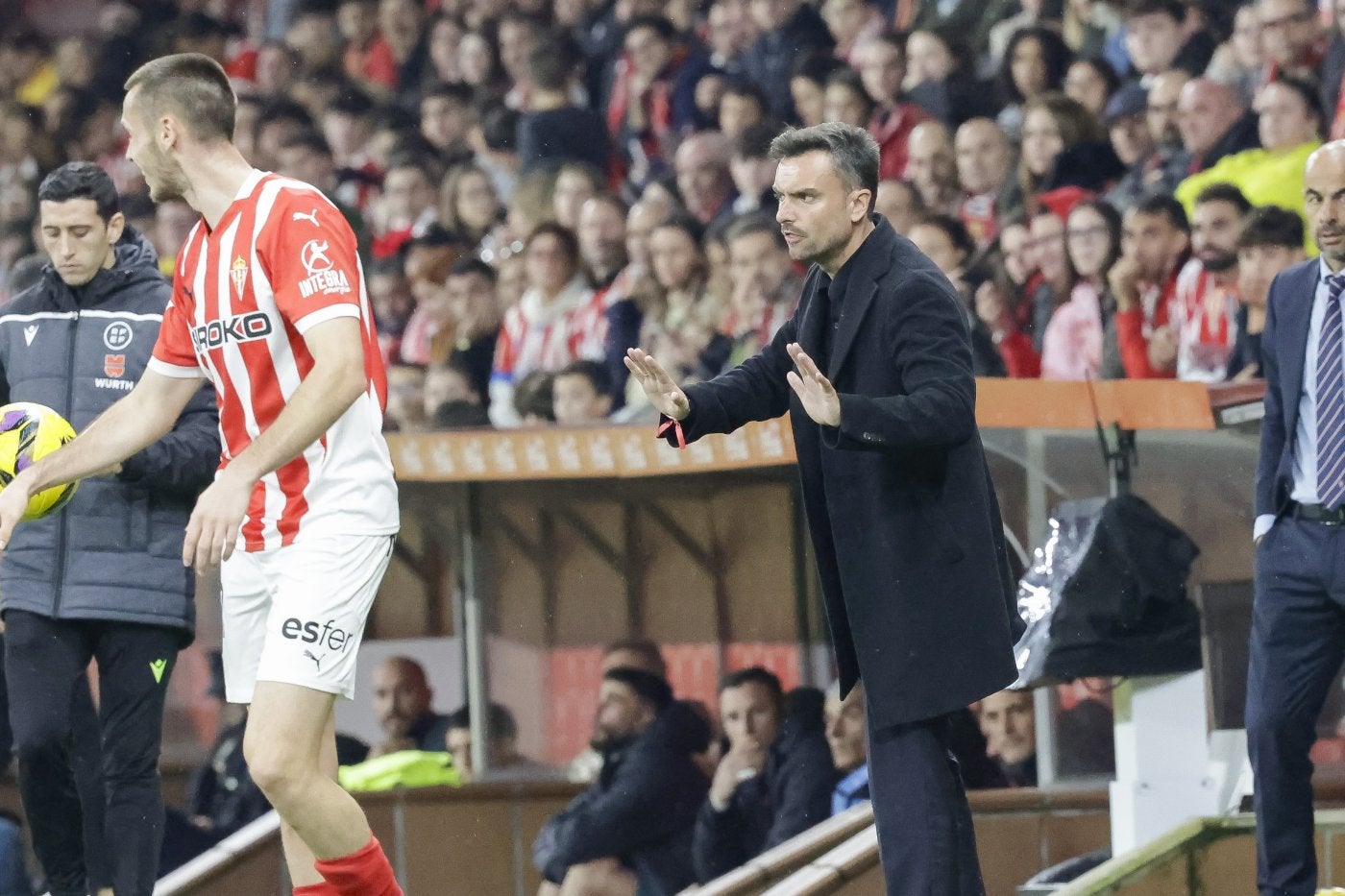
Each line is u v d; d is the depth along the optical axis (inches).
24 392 564.1
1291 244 756.6
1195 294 804.6
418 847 780.6
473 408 961.5
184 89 426.0
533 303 982.4
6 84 1470.2
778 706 735.7
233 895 753.0
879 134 994.7
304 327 403.9
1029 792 666.8
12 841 718.5
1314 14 879.7
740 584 827.4
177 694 916.6
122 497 552.1
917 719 434.9
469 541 852.6
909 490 440.8
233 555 437.7
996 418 656.4
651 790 740.7
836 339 447.2
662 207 968.3
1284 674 525.7
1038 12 1025.5
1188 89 866.1
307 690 411.2
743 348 902.4
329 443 421.1
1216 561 708.7
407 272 1063.0
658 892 727.7
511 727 846.5
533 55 1151.0
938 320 430.6
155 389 458.3
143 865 547.5
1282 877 526.3
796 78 1043.9
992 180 932.0
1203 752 631.8
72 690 556.4
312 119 1251.8
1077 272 838.5
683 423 460.4
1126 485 659.4
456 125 1193.4
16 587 551.8
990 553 442.6
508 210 1106.1
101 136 1396.4
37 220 1375.5
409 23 1314.0
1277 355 536.1
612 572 843.4
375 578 426.3
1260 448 542.3
